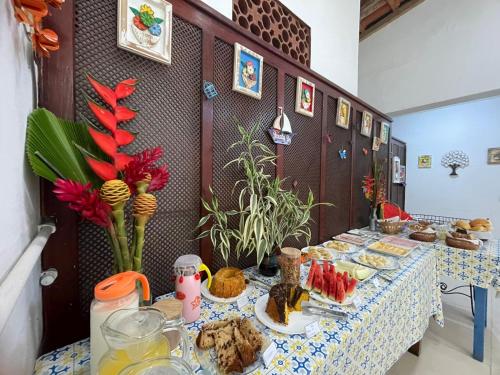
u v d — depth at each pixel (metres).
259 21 1.33
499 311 2.04
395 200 3.40
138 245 0.62
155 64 0.81
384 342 0.93
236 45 1.03
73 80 0.65
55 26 0.61
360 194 2.14
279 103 1.27
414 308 1.20
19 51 0.47
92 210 0.51
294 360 0.59
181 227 0.92
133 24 0.73
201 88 0.94
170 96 0.85
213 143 1.00
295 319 0.76
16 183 0.45
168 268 0.89
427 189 4.04
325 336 0.69
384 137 2.47
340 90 1.72
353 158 1.97
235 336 0.60
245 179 1.13
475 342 1.48
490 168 3.46
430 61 2.74
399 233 1.95
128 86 0.65
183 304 0.73
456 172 3.75
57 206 0.64
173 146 0.88
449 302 2.23
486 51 2.37
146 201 0.60
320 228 1.62
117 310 0.47
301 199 1.45
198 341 0.60
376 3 2.99
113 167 0.58
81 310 0.70
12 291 0.33
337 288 0.88
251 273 1.12
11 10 0.42
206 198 0.98
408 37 2.90
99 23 0.69
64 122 0.60
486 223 1.75
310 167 1.52
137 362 0.40
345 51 2.06
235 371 0.54
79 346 0.66
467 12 2.47
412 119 4.14
